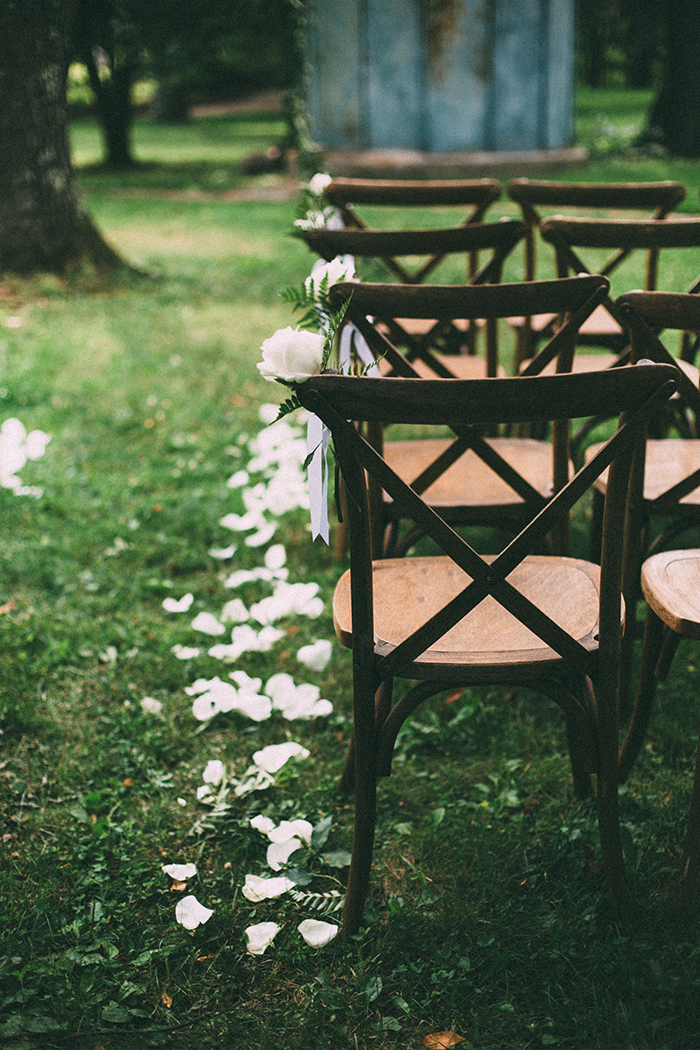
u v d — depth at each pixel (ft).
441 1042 6.19
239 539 12.98
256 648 10.35
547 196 13.12
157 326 22.08
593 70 111.45
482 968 6.74
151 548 12.71
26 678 10.19
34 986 6.68
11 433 15.52
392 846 7.89
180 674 10.25
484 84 43.62
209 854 7.91
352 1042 6.26
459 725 9.36
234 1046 6.27
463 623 7.05
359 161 44.19
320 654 10.04
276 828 7.83
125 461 15.44
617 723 6.61
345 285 7.86
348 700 9.80
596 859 7.61
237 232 32.89
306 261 28.02
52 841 8.06
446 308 8.02
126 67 51.78
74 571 12.23
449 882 7.51
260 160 49.88
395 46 43.11
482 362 12.81
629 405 5.63
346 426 5.74
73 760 9.02
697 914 7.04
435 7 42.34
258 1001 6.61
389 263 12.55
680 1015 6.31
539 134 44.96
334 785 8.60
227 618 11.14
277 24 34.14
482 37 42.91
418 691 6.59
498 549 11.14
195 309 23.71
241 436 16.05
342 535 12.04
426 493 9.32
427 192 13.33
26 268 25.07
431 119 43.98
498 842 7.82
